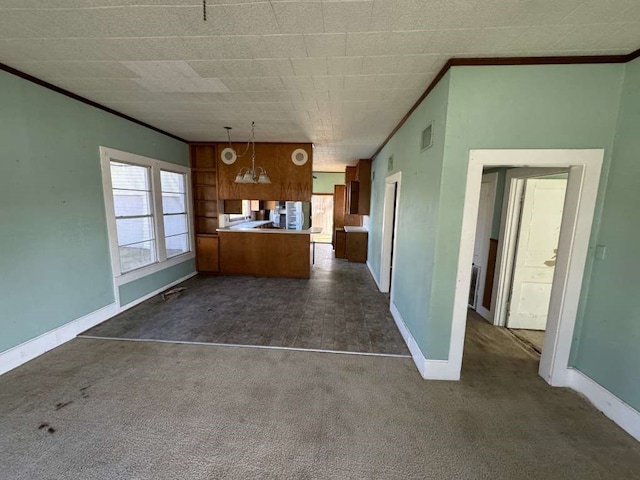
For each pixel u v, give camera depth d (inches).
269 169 214.5
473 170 86.0
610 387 81.3
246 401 84.7
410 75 94.6
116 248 144.6
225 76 99.3
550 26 67.4
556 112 82.4
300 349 115.5
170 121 157.2
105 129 135.5
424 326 99.0
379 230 210.4
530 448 70.4
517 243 137.3
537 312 139.7
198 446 69.0
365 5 61.9
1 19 68.4
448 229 89.9
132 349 113.2
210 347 115.8
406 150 134.0
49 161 110.1
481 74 82.9
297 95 115.6
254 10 64.5
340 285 207.9
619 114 80.3
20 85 99.0
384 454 68.0
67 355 108.0
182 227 213.9
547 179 131.8
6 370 96.7
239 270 228.5
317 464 65.1
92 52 84.4
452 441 72.1
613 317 81.0
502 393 90.7
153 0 61.4
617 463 66.7
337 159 284.5
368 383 94.5
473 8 61.9
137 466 63.6
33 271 105.3
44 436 70.7
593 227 86.1
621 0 57.9
